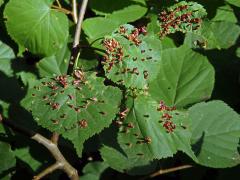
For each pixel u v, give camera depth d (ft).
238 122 1.54
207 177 1.60
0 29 1.73
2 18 1.72
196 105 1.54
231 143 1.52
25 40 1.63
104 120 1.18
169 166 1.57
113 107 1.20
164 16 1.61
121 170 1.49
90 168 1.56
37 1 1.62
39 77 1.63
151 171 1.51
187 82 1.57
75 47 1.48
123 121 1.32
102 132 1.50
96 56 1.57
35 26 1.62
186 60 1.59
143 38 1.33
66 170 1.34
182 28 1.62
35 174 1.56
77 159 1.60
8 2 1.61
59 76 1.25
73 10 1.66
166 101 1.55
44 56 1.64
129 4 1.73
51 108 1.19
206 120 1.54
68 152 1.59
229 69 1.76
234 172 1.56
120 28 1.33
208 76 1.57
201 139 1.53
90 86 1.23
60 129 1.17
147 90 1.41
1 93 1.61
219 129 1.54
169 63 1.59
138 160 1.51
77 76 1.25
